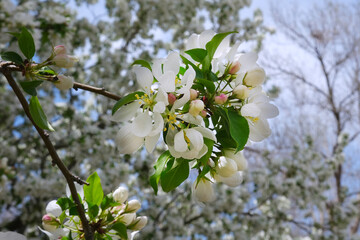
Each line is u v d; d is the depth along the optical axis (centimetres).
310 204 817
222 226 681
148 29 758
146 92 134
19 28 438
